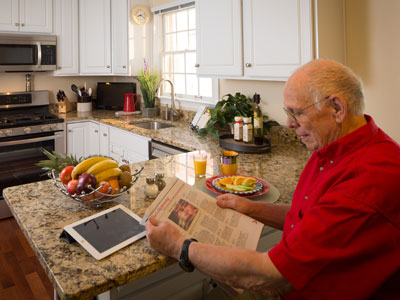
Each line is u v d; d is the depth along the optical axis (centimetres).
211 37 245
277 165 188
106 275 85
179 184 113
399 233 72
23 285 217
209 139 261
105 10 371
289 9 188
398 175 75
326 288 73
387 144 84
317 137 89
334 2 185
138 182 157
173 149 253
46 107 408
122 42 368
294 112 89
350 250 72
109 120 346
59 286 80
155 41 380
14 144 322
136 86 414
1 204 316
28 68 354
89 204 129
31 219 116
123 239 101
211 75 251
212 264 82
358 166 80
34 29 352
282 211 115
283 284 77
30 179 334
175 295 123
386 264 72
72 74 386
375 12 181
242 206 111
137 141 297
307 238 75
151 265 90
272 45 200
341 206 74
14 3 337
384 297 79
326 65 88
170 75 377
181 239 91
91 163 126
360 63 191
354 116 87
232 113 258
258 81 262
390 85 181
